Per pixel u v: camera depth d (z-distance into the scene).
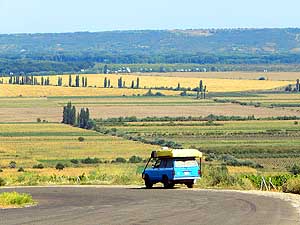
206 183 104.38
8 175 162.62
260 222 53.78
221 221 54.38
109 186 109.25
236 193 85.50
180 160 100.56
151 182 103.25
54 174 162.62
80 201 76.38
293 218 56.50
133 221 54.50
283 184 94.94
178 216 57.97
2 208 68.31
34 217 58.22
